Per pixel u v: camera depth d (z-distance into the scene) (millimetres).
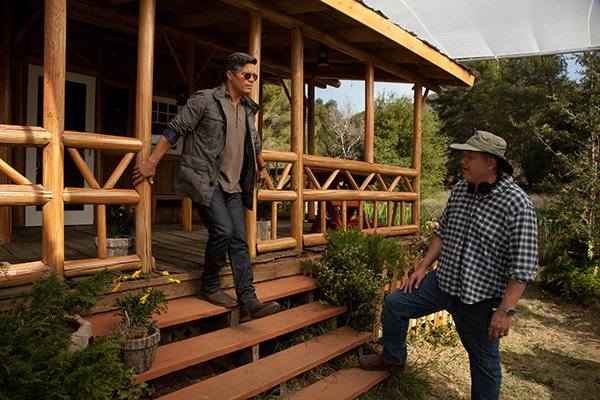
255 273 3936
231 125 3068
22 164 5500
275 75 8727
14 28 5273
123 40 6375
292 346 3635
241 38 6227
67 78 5914
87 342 2172
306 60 7070
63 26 2719
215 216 3021
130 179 6664
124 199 3070
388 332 3418
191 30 5871
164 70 6992
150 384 2938
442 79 6832
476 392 3014
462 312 2939
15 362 1674
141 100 3189
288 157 4402
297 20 4500
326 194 4914
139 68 3193
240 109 3141
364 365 3705
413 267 5453
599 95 7965
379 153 20953
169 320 2863
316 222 5910
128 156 3145
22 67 5426
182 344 2957
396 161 20516
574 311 6906
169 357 2727
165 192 7184
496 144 2717
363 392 3398
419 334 5293
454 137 32125
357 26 4863
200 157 2967
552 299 7430
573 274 7348
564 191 7953
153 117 7031
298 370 3162
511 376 4562
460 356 4922
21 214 5664
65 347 1946
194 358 2748
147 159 3049
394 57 5738
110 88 6402
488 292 2781
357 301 4184
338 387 3359
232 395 2678
